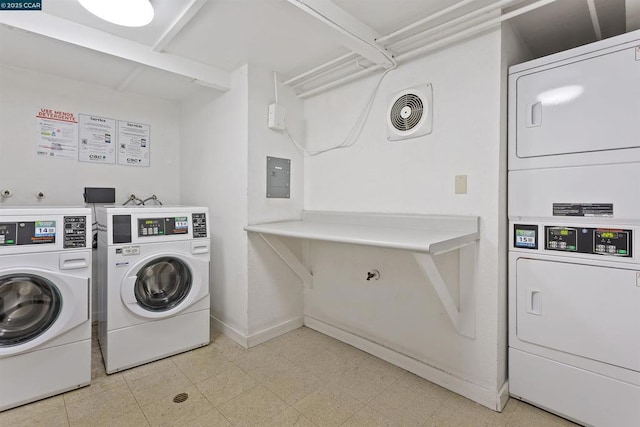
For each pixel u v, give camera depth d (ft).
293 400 5.74
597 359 4.81
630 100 4.44
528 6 4.73
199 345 7.65
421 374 6.49
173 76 7.88
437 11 5.46
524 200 5.38
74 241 5.83
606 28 5.92
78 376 5.90
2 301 5.30
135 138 9.59
